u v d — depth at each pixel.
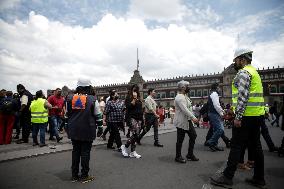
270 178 4.38
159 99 79.62
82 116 4.22
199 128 17.97
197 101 72.69
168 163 5.63
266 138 7.09
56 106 9.13
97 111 4.34
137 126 6.39
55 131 8.88
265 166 5.30
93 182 4.14
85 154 4.22
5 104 8.37
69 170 4.96
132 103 6.41
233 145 3.99
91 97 4.38
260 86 4.09
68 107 4.38
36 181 4.19
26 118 8.91
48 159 6.02
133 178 4.38
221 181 3.93
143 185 3.97
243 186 3.93
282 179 4.32
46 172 4.79
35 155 6.34
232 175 3.92
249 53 4.23
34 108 7.95
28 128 8.94
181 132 5.77
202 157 6.37
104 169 5.04
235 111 3.95
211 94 7.37
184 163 5.63
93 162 5.73
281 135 11.62
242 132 3.94
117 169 5.04
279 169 5.03
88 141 4.25
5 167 5.19
